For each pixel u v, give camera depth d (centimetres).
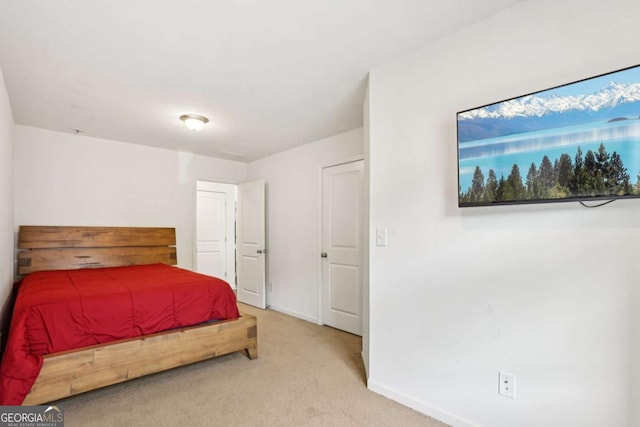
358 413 198
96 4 157
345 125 344
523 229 160
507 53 167
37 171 357
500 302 166
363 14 168
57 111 303
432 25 178
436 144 194
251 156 488
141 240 416
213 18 169
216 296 269
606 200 134
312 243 405
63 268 362
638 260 131
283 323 393
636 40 133
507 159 157
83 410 201
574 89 139
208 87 252
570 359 146
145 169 431
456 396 182
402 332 208
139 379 243
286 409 203
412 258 204
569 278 146
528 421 157
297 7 161
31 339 192
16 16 165
